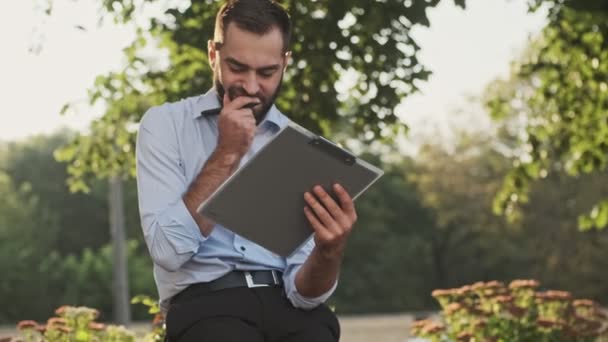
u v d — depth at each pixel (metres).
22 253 55.47
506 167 51.44
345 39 8.35
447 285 63.44
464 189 53.09
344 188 3.50
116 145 9.87
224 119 3.54
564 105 11.58
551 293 8.58
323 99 8.51
